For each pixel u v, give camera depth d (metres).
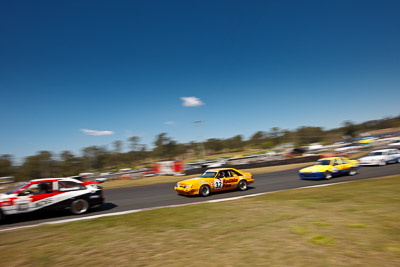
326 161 14.76
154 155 93.50
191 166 34.38
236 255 3.39
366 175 14.16
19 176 28.75
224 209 6.91
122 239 4.45
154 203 9.66
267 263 3.08
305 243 3.71
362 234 3.96
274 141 112.19
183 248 3.81
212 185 11.09
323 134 95.62
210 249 3.69
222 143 116.94
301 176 14.45
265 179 16.62
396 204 6.03
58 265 3.40
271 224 4.91
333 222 4.74
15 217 7.79
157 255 3.57
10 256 3.88
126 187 17.44
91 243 4.30
